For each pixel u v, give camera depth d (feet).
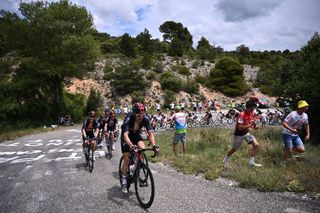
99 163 32.91
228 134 54.49
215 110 143.23
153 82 168.66
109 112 36.65
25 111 106.73
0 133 79.20
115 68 174.70
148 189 17.57
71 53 108.06
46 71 103.40
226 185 22.41
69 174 27.32
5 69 153.28
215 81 188.65
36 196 20.48
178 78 176.86
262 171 24.45
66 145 50.55
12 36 107.96
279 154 30.17
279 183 21.40
